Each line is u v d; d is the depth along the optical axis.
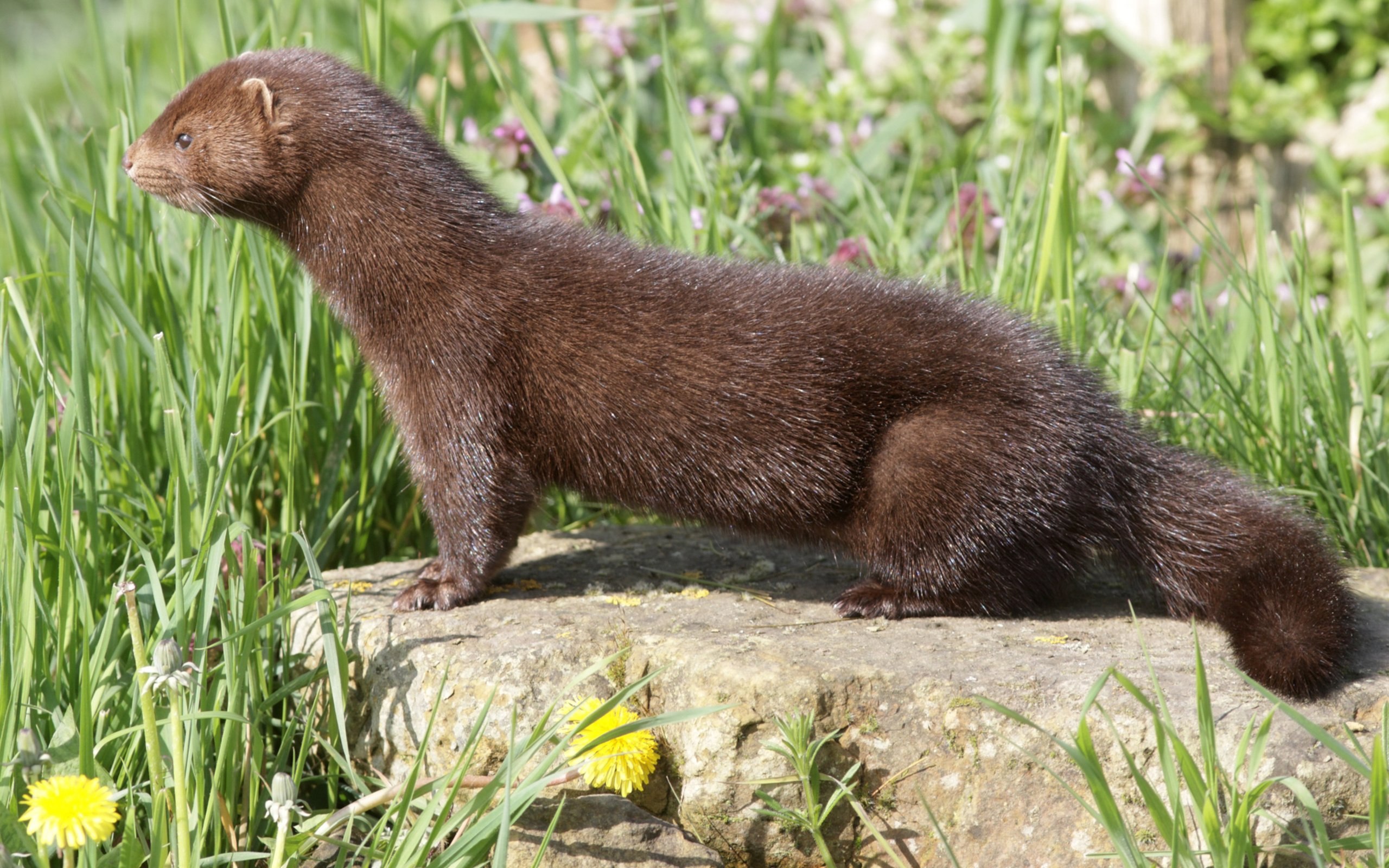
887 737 6.12
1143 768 5.83
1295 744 5.72
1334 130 16.20
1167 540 7.04
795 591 7.51
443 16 14.57
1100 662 6.39
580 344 7.18
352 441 8.73
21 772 5.55
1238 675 6.10
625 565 7.96
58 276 8.20
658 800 6.30
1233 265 10.20
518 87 12.65
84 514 6.95
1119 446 7.11
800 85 15.70
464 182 7.56
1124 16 16.19
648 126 13.99
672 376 7.12
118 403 8.13
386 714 6.55
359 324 7.47
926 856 6.07
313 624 7.00
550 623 6.86
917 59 15.20
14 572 5.74
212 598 5.81
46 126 10.36
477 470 7.25
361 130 7.41
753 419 7.07
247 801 5.93
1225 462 8.85
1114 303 11.32
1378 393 9.98
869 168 13.01
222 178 7.45
